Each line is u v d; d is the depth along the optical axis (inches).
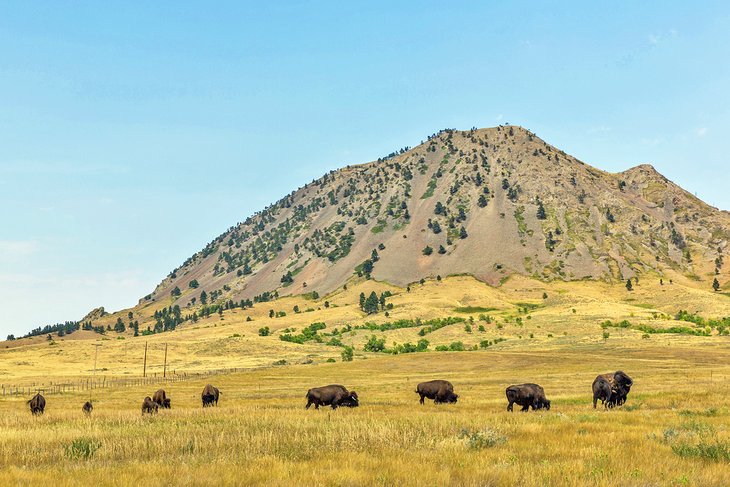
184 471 453.4
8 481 423.5
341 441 619.5
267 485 394.9
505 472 422.6
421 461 488.7
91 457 578.2
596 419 848.3
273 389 2608.3
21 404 2080.5
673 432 632.4
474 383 2657.5
